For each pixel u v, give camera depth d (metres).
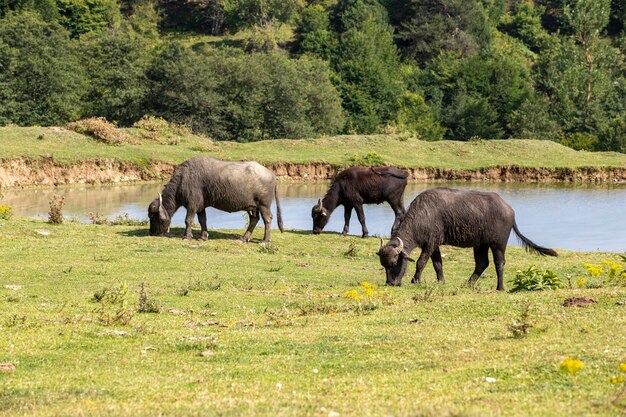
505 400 16.80
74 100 137.50
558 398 16.84
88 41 151.75
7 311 28.94
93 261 41.62
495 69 191.75
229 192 51.47
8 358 22.33
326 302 32.28
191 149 113.00
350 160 111.00
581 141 152.88
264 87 144.12
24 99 133.38
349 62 187.12
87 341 24.50
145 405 17.41
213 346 23.88
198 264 42.53
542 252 37.19
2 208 55.38
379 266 46.09
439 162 115.25
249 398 17.75
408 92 187.25
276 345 23.92
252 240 53.81
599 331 23.16
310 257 48.12
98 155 103.19
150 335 25.56
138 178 103.69
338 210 81.88
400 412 15.70
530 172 113.19
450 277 42.47
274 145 118.88
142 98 141.50
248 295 34.25
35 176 97.25
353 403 16.94
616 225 73.00
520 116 172.38
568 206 86.06
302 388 18.77
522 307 27.52
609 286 31.83
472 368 19.84
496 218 36.62
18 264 39.84
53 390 19.16
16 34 135.12
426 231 37.12
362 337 24.52
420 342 23.38
